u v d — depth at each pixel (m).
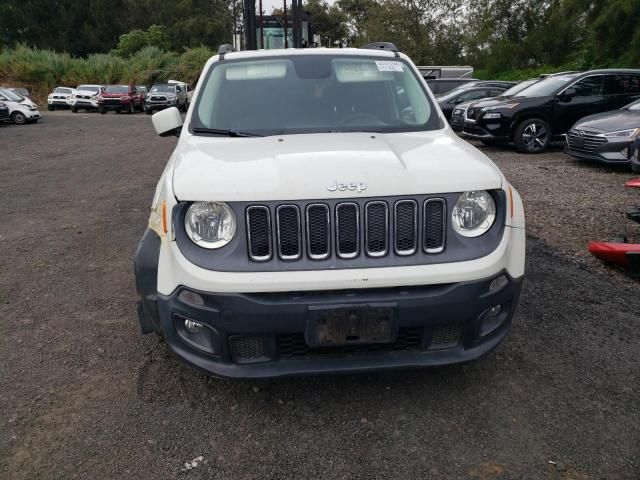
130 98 34.06
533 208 7.07
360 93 3.87
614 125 9.38
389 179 2.67
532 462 2.56
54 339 3.80
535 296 4.32
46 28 65.00
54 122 26.16
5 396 3.13
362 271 2.60
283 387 3.21
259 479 2.50
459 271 2.64
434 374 3.30
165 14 67.62
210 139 3.51
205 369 2.73
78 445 2.73
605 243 5.00
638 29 22.08
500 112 12.21
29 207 7.82
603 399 3.01
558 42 30.80
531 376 3.25
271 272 2.58
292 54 4.19
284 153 2.96
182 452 2.68
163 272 2.75
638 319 3.94
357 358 2.75
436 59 44.66
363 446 2.70
